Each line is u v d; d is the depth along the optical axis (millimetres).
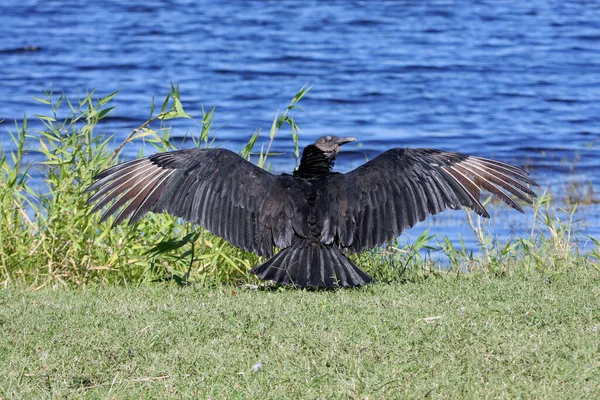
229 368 7977
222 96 37625
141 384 7719
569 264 12445
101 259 12891
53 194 13406
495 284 10844
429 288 10797
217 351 8359
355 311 9555
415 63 45312
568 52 48156
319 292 10688
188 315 9398
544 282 10898
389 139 31094
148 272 12695
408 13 60844
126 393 7527
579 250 13609
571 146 29750
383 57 46719
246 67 43656
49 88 37594
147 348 8453
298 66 44312
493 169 10195
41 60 44000
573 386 7465
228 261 12711
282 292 10734
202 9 62000
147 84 39250
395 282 11359
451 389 7438
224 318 9312
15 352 8352
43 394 7461
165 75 41406
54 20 56562
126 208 9961
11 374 7820
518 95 38688
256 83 40375
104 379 7855
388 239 9984
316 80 41250
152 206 9969
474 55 47344
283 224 9977
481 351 8250
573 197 22547
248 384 7629
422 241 13758
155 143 15797
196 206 9945
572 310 9367
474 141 30797
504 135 31641
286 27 55500
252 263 13234
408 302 9953
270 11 61219
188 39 51062
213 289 11305
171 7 62719
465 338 8562
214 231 9914
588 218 20141
